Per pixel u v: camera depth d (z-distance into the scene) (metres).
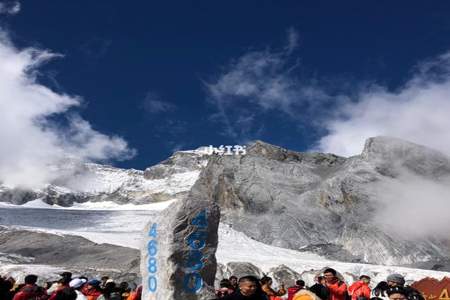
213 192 107.50
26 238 52.88
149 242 11.88
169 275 11.26
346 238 75.44
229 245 59.12
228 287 11.02
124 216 129.00
